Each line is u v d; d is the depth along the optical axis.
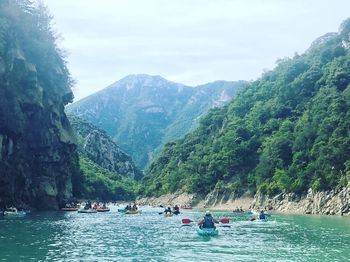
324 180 87.06
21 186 87.25
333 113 101.00
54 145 96.69
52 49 99.31
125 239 38.59
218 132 163.75
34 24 95.31
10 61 77.06
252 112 148.38
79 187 133.38
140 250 31.27
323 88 127.25
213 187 130.62
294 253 29.83
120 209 101.50
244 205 114.31
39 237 39.16
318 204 85.19
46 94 94.50
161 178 175.12
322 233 43.94
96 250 31.06
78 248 31.98
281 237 40.22
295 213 87.56
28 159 90.19
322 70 141.88
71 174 119.06
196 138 175.12
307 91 137.00
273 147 113.38
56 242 35.47
